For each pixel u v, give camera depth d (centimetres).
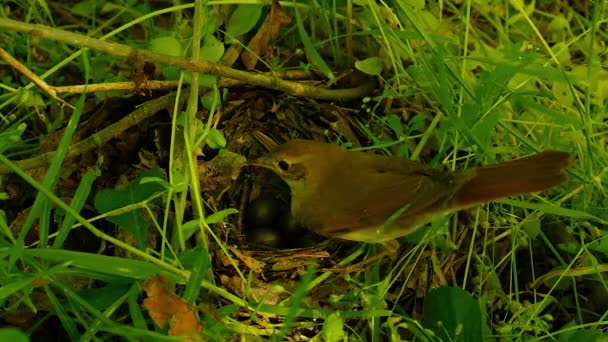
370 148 539
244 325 455
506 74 508
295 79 577
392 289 513
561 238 550
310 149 503
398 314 499
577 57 680
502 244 545
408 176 473
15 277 420
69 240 504
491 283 522
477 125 510
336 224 490
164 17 656
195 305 434
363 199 481
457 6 679
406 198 465
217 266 495
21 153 545
